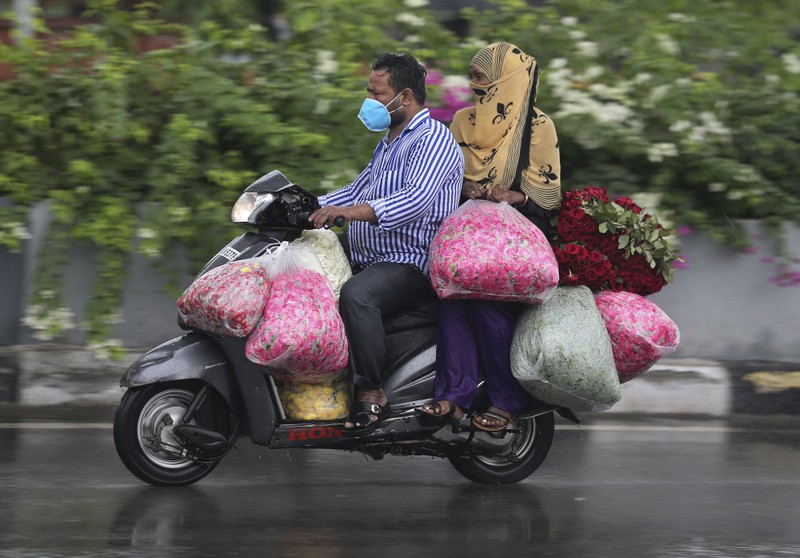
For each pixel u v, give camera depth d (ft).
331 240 39.58
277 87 57.41
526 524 36.60
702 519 37.86
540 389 39.86
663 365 57.00
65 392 53.16
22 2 65.87
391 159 39.96
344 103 56.90
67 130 56.54
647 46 61.36
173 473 39.63
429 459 46.88
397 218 38.58
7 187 54.65
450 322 40.16
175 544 32.76
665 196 59.47
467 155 42.88
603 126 57.52
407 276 39.32
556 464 46.50
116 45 59.98
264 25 64.95
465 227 39.01
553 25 61.52
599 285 41.19
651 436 52.19
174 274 54.54
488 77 42.29
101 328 53.11
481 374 40.83
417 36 61.67
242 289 36.73
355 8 60.75
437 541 34.14
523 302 39.45
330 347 37.19
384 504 38.83
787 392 57.62
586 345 39.22
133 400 38.58
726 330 59.11
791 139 61.72
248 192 38.58
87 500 37.83
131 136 56.24
